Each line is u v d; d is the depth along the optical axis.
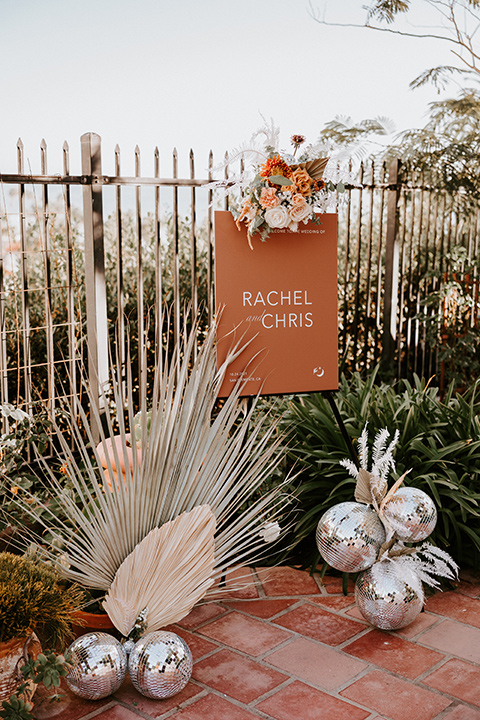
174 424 2.43
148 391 5.31
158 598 2.48
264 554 3.39
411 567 2.72
